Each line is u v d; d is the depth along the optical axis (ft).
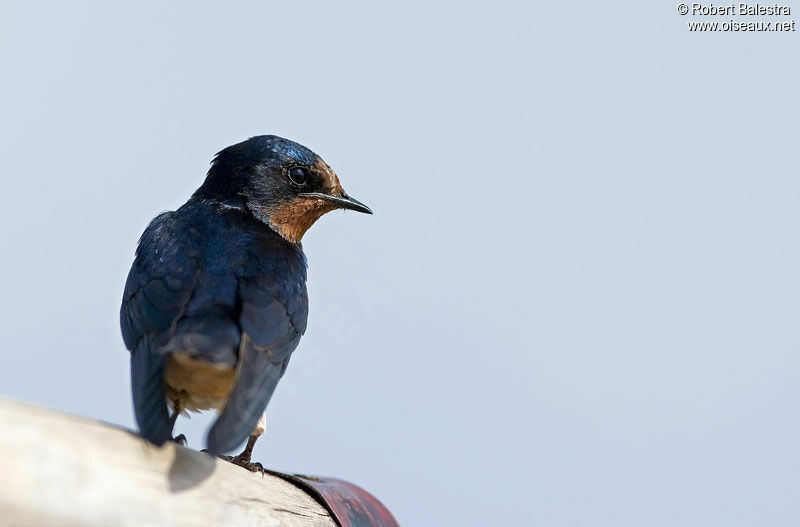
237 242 37.50
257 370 33.47
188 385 34.37
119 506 23.81
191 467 26.94
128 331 34.86
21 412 22.97
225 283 35.55
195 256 36.35
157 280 35.19
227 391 34.71
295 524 30.22
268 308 35.37
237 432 30.27
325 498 32.30
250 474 29.89
